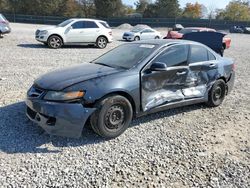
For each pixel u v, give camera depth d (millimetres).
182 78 5574
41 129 4797
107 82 4508
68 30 16516
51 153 4102
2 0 59188
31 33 25172
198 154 4328
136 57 5223
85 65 5352
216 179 3699
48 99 4297
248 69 12484
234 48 23297
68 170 3703
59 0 63000
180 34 22750
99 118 4402
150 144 4555
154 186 3486
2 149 4121
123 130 4746
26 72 9219
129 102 4734
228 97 7516
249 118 6016
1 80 7984
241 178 3760
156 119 5602
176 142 4676
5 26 18562
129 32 25312
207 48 6277
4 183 3365
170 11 73562
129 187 3436
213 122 5656
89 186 3406
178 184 3555
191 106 6512
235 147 4648
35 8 60438
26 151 4113
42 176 3543
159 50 5289
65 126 4246
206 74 6074
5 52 13352
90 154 4137
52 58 12383
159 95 5195
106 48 17844
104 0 65125
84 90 4320
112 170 3766
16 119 5168
